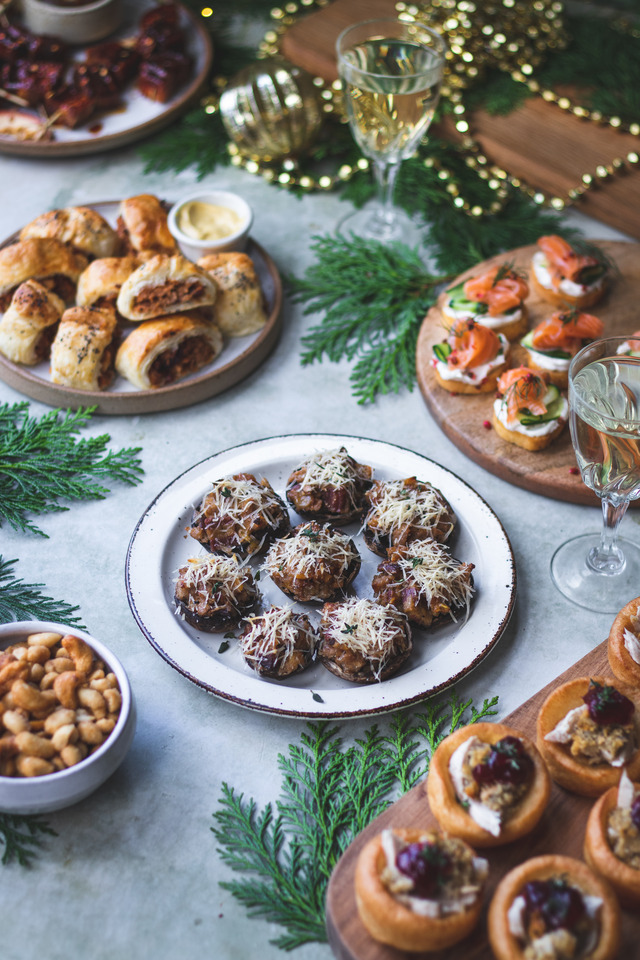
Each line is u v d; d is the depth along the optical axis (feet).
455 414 4.55
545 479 4.24
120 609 3.84
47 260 4.86
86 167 6.41
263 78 5.77
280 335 5.23
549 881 2.50
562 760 2.92
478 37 6.73
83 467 4.41
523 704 3.24
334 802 3.19
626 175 5.93
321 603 3.70
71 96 6.34
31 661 3.10
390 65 5.35
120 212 5.42
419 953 2.58
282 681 3.39
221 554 3.81
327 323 5.29
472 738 2.90
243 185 6.31
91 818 3.14
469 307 4.84
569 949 2.36
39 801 2.86
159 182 6.30
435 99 5.02
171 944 2.83
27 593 3.87
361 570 3.88
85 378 4.60
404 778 3.24
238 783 3.25
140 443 4.57
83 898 2.94
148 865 3.03
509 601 3.61
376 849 2.60
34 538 4.14
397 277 5.47
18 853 3.04
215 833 3.11
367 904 2.50
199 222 5.35
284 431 4.65
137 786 3.23
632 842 2.66
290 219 6.01
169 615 3.58
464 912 2.48
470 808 2.76
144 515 3.93
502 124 6.27
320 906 2.92
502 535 3.85
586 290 5.01
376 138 5.11
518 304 4.84
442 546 3.71
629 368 3.61
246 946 2.83
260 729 3.41
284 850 3.07
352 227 5.91
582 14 7.48
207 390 4.75
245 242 5.39
